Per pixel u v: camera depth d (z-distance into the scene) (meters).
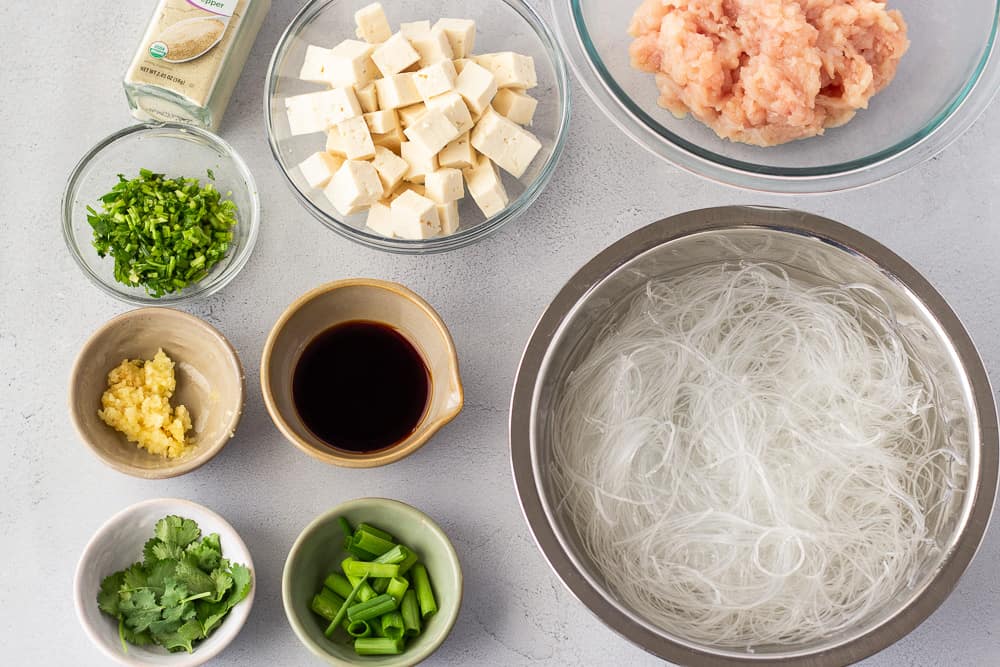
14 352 0.72
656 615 0.68
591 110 0.73
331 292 0.68
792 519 0.68
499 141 0.69
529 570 0.71
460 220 0.72
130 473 0.67
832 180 0.69
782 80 0.65
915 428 0.69
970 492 0.64
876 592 0.68
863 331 0.70
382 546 0.68
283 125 0.72
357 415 0.70
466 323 0.72
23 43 0.73
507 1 0.71
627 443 0.68
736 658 0.62
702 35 0.65
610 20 0.70
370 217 0.70
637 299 0.70
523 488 0.64
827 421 0.69
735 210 0.65
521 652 0.70
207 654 0.67
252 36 0.72
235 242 0.72
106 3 0.73
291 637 0.71
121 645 0.68
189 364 0.71
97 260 0.72
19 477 0.72
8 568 0.71
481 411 0.71
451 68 0.68
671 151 0.69
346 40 0.70
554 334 0.64
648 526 0.69
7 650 0.71
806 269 0.69
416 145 0.69
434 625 0.68
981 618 0.71
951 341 0.64
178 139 0.72
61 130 0.73
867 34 0.66
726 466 0.69
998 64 0.69
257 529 0.71
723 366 0.70
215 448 0.68
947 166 0.72
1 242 0.72
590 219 0.72
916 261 0.72
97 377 0.69
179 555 0.68
